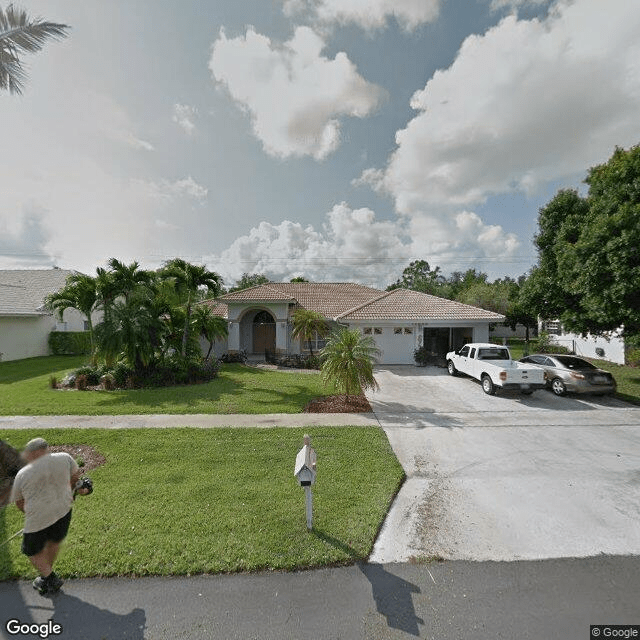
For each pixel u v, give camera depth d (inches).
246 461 243.9
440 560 146.4
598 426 327.0
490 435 302.4
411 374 616.1
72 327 1024.9
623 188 391.5
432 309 722.2
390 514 182.4
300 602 124.1
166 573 136.3
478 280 2020.2
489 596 126.6
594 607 121.9
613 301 379.9
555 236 538.3
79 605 122.5
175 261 596.1
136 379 509.7
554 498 197.3
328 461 244.1
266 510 180.2
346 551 149.2
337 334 429.7
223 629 113.0
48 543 125.9
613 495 200.2
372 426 323.3
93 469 230.1
